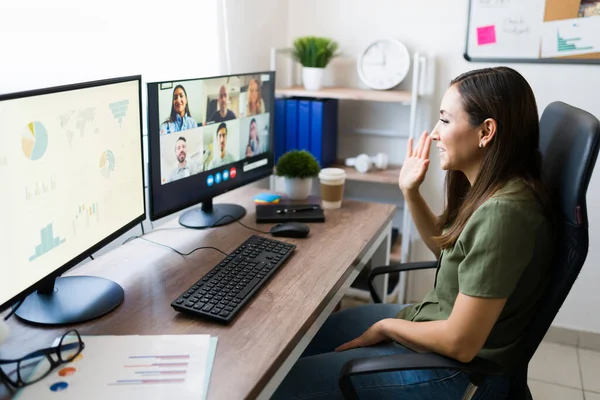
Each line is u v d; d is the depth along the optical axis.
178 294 1.32
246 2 2.38
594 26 2.22
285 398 1.25
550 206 1.18
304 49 2.49
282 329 1.17
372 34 2.57
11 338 1.12
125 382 0.98
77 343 1.09
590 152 1.09
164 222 1.98
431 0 2.43
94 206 1.26
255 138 1.99
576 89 2.32
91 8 1.64
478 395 1.27
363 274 2.53
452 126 1.28
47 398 0.93
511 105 1.20
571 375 2.33
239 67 2.41
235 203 2.02
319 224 1.83
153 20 1.89
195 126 1.67
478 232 1.16
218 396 0.95
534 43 2.31
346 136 2.78
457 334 1.14
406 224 2.55
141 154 1.44
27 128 1.03
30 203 1.05
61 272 1.16
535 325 1.17
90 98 1.20
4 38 1.39
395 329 1.29
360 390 1.26
